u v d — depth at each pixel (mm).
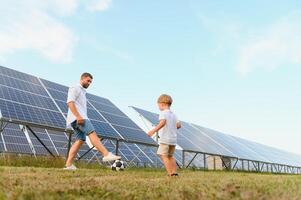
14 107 14688
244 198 2957
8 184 3781
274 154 46188
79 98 8023
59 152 18609
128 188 3818
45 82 20391
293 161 50281
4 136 17062
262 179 5340
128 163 20688
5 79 17109
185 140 24797
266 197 2943
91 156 20125
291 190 3508
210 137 32125
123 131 19828
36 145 17969
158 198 3197
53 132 20438
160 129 7387
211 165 31359
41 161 12461
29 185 3688
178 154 29266
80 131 8000
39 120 14875
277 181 4746
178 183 4520
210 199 3049
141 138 20562
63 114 17219
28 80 18953
